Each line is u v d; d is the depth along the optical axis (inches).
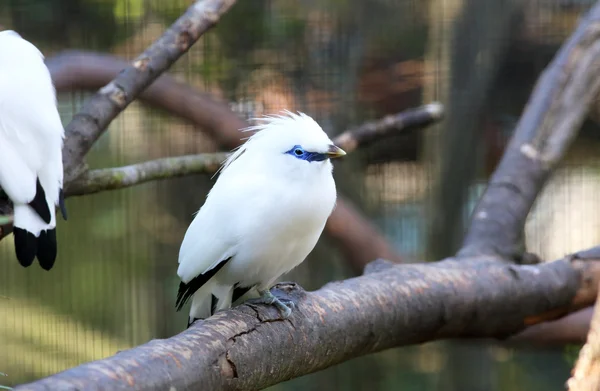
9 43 187.9
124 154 383.9
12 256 383.2
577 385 157.6
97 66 316.2
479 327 207.9
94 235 402.3
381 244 336.8
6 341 364.2
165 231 414.9
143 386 124.4
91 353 376.2
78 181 203.0
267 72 370.9
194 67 361.4
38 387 112.0
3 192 186.9
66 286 394.3
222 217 178.7
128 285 406.0
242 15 362.9
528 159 253.3
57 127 181.8
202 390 136.2
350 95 384.5
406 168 418.9
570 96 263.1
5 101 175.8
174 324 412.8
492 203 243.1
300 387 402.9
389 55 401.7
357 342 180.9
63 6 348.8
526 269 213.0
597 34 270.4
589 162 447.5
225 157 228.8
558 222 446.3
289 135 177.6
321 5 378.3
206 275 184.5
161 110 339.6
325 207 181.3
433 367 414.9
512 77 419.8
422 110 269.4
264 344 154.2
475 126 378.0
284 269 190.1
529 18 412.2
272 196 175.6
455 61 374.0
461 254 221.3
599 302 159.3
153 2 350.3
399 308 188.7
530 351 420.2
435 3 377.4
